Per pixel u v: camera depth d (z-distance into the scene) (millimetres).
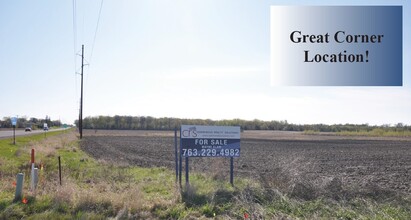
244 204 9031
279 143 53188
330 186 10562
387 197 10164
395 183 14656
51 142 39000
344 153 34219
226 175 14125
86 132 97375
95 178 13359
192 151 11758
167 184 12062
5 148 29656
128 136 71062
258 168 18547
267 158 25969
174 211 8430
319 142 58375
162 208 8727
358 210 8875
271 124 147625
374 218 8203
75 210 8281
